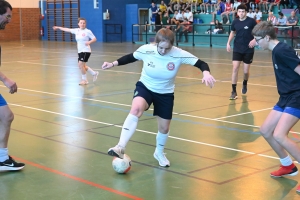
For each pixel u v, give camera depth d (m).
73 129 7.36
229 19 27.72
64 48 27.39
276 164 5.56
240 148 6.26
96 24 33.97
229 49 10.11
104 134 7.04
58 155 5.95
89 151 6.13
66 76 14.23
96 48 26.61
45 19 37.94
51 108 9.08
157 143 5.50
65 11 36.06
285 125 4.68
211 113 8.59
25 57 21.14
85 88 11.76
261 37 4.65
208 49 25.28
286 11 26.30
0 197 4.53
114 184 4.89
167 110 5.27
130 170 5.36
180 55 5.10
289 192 4.66
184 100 9.98
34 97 10.38
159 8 31.58
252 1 27.56
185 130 7.28
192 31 28.34
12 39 37.28
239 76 14.02
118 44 30.61
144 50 5.16
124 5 34.44
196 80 13.25
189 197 4.52
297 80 4.63
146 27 30.61
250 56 10.09
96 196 4.55
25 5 37.47
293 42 22.28
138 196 4.54
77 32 12.27
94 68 16.41
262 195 4.57
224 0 29.23
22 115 8.41
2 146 5.27
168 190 4.71
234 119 8.07
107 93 10.93
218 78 13.61
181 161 5.70
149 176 5.14
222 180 5.01
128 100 9.98
